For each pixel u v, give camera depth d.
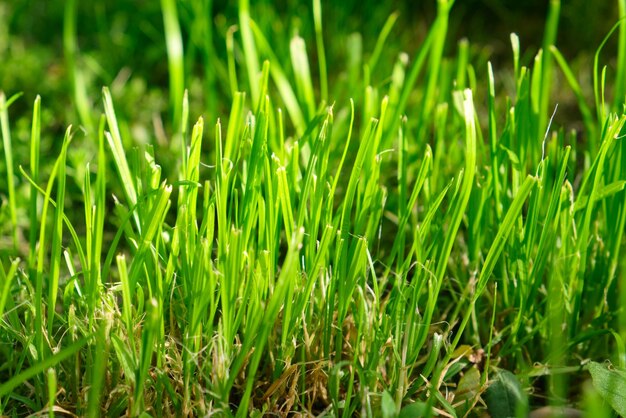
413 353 0.39
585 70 0.71
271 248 0.38
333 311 0.39
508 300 0.43
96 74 0.69
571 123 0.62
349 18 0.77
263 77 0.40
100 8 0.79
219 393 0.37
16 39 0.75
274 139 0.46
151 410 0.38
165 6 0.55
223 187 0.37
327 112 0.40
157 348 0.37
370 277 0.45
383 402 0.36
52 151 0.57
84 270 0.38
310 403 0.39
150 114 0.62
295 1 0.69
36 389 0.38
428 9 0.86
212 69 0.59
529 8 0.84
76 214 0.52
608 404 0.38
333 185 0.39
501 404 0.38
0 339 0.40
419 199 0.49
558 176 0.39
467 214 0.46
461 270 0.44
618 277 0.43
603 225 0.44
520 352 0.41
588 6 0.78
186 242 0.38
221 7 0.80
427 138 0.54
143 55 0.75
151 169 0.39
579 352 0.43
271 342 0.39
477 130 0.44
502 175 0.43
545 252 0.41
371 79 0.62
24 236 0.50
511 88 0.64
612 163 0.42
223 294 0.36
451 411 0.37
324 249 0.37
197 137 0.37
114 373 0.38
